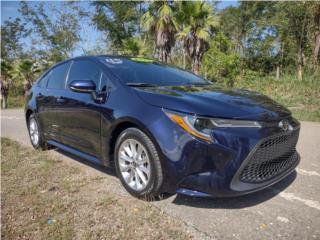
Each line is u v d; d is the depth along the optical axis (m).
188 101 2.98
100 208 3.14
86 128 3.87
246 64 24.30
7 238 2.67
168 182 2.96
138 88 3.43
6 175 4.13
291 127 3.19
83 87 3.66
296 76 14.97
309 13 18.23
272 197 3.35
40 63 29.12
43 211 3.11
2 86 22.53
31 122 5.57
